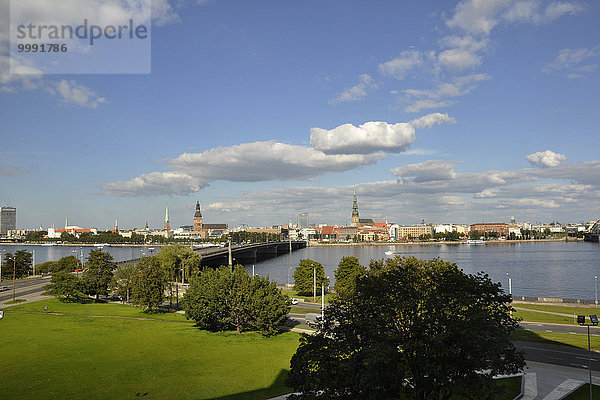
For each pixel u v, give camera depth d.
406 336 37.16
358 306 41.97
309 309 106.50
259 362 62.28
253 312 78.38
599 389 49.66
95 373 57.25
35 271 184.25
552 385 51.22
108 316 98.12
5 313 100.44
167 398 48.56
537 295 143.88
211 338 76.62
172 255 156.12
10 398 48.25
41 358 64.00
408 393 40.47
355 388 37.31
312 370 41.22
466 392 36.25
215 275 87.81
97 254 122.81
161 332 81.44
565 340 72.62
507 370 36.41
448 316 36.56
